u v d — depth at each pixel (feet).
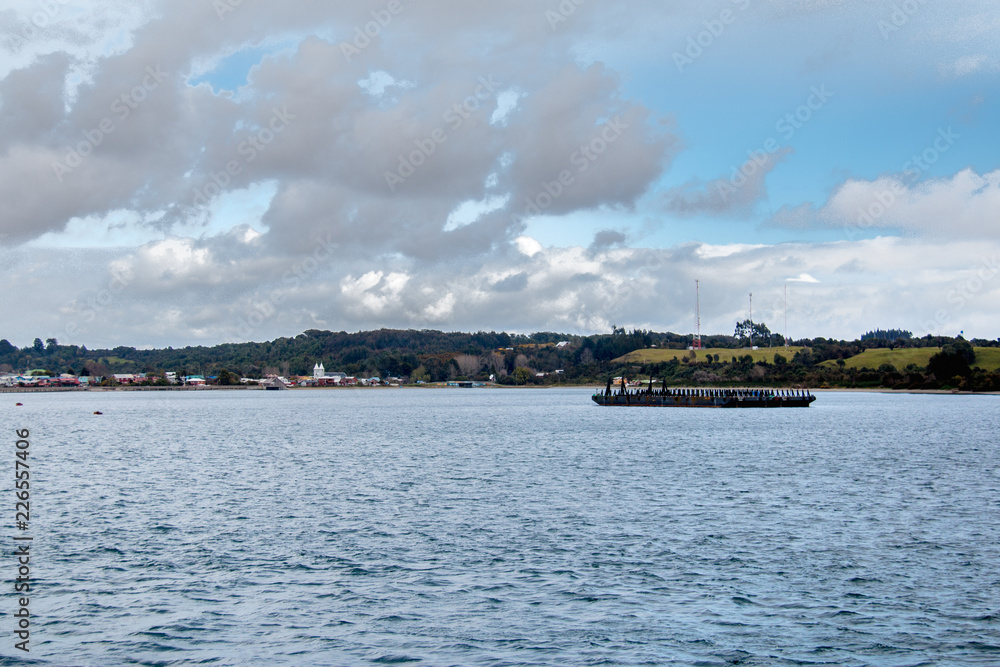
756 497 184.55
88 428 456.86
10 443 349.00
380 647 89.61
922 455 283.18
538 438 371.97
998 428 424.05
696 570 118.62
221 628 95.20
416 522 153.89
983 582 112.37
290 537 140.56
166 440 364.17
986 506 172.35
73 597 106.32
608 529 146.92
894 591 108.58
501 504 174.60
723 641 91.40
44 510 168.66
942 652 88.07
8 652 88.02
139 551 130.31
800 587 110.42
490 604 103.60
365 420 539.29
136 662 85.56
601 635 93.09
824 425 462.19
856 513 163.53
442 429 440.86
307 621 97.55
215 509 168.96
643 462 261.85
